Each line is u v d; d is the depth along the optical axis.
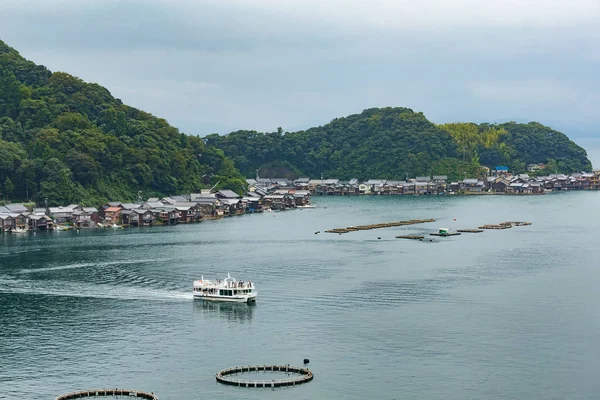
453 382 104.50
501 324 130.00
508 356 114.12
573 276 170.12
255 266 184.88
